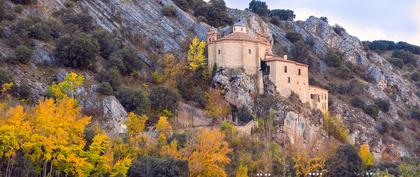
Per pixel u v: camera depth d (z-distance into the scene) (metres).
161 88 145.50
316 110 166.62
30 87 131.38
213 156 106.88
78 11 186.12
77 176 87.38
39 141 81.44
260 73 158.12
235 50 159.00
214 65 160.12
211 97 151.75
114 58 157.75
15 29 152.25
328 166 132.50
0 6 156.62
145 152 107.75
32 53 144.25
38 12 170.88
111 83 146.25
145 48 186.12
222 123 140.75
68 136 86.25
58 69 145.12
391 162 165.25
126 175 97.44
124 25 194.25
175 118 143.25
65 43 149.12
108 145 93.50
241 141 131.50
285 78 159.50
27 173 84.81
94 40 155.88
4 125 79.81
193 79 161.75
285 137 146.25
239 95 152.62
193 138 115.25
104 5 197.62
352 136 181.75
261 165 120.25
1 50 140.75
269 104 151.62
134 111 136.75
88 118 90.00
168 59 170.75
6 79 125.12
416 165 157.50
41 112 85.81
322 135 159.00
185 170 102.06
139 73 163.75
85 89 137.62
